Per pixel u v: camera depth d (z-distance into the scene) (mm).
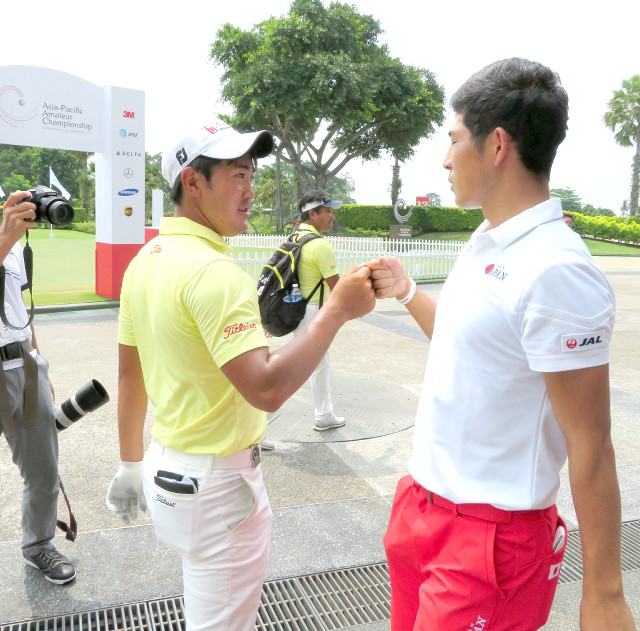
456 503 1336
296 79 30766
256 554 1606
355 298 1474
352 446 4277
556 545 1366
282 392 1360
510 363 1239
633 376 6332
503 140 1258
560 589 2697
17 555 2826
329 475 3797
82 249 21328
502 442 1282
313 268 4102
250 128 34250
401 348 7469
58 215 2193
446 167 1400
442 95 37156
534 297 1165
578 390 1147
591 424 1160
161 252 1565
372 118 33469
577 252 1186
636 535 3154
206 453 1516
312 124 34031
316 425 4566
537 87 1234
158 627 2400
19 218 2160
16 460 2600
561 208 1277
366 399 5336
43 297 10438
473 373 1289
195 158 1545
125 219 10188
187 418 1527
